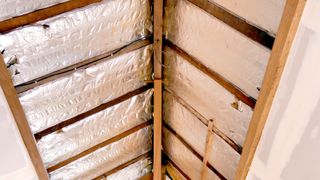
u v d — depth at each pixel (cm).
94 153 425
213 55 313
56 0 276
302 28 212
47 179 385
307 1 201
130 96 391
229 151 360
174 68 374
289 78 235
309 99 228
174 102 408
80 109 365
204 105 361
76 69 330
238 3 262
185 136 424
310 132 238
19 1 261
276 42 225
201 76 342
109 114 395
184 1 312
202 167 418
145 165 501
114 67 353
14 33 277
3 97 292
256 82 284
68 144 389
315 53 212
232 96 317
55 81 326
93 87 355
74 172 430
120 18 320
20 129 319
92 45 323
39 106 335
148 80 390
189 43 335
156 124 429
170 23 343
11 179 353
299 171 260
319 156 238
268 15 244
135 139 451
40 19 279
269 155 281
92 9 299
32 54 296
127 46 343
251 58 277
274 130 266
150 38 351
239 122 326
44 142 369
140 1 319
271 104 257
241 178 318
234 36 281
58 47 305
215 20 292
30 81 312
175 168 485
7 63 289
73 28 302
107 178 474
